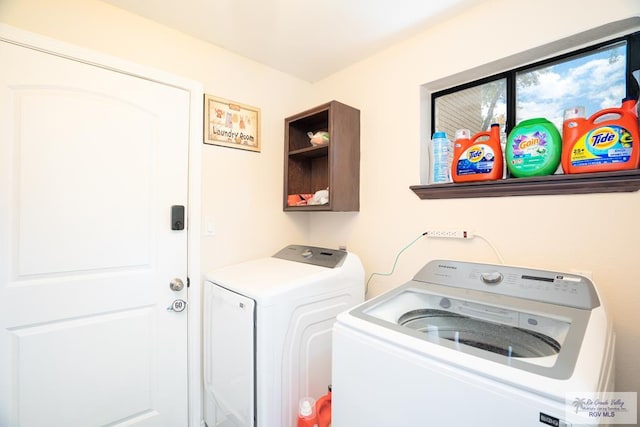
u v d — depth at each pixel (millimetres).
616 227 1132
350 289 1680
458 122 1706
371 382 894
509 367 680
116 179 1468
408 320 1156
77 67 1370
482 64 1473
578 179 1162
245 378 1347
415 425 791
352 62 2062
